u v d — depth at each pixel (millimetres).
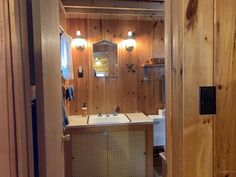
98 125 3062
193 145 1015
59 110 1874
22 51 928
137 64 3666
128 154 3164
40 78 1256
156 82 3721
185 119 1007
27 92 995
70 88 3123
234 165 1043
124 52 3631
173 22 1044
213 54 1004
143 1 3324
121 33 3607
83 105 3590
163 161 1561
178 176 1053
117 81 3643
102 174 3148
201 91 1003
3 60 824
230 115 1027
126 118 3338
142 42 3654
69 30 3504
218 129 1024
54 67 1667
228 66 1014
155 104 3736
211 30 996
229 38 1009
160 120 3420
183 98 1003
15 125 856
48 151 1412
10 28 830
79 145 3076
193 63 997
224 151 1035
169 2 1085
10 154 843
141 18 3625
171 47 1082
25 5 1002
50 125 1480
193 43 993
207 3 990
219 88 1016
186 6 983
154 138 3438
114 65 3621
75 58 3545
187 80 998
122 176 3180
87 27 3535
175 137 1069
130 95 3680
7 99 832
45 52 1359
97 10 3457
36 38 1268
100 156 3125
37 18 1264
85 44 3549
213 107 1014
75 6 3199
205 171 1026
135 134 3152
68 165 3064
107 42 3586
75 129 3043
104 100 3635
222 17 1000
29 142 1003
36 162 1291
